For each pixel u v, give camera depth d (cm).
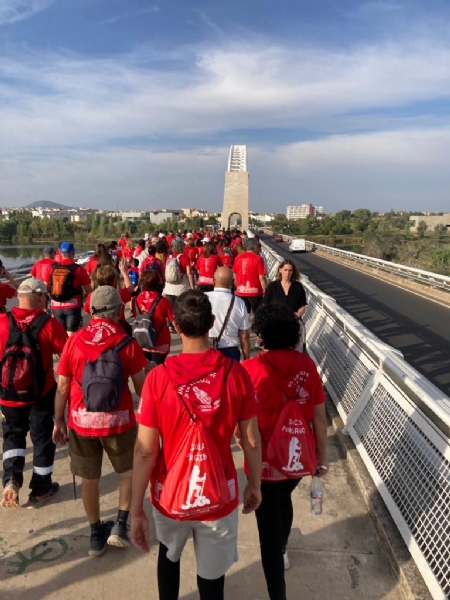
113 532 302
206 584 210
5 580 278
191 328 198
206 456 188
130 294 486
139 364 293
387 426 385
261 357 246
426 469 306
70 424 292
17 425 343
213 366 197
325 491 379
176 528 202
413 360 885
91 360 280
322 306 783
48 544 311
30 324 333
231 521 204
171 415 190
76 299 622
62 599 264
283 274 530
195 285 979
